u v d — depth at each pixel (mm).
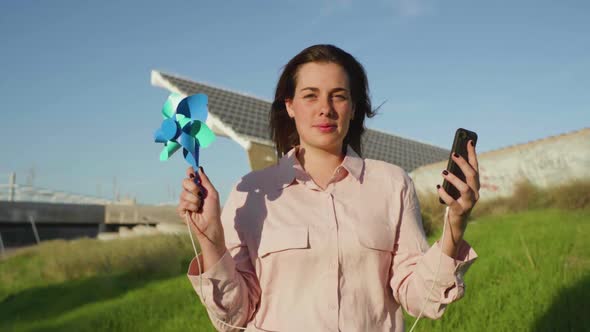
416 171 17188
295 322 1973
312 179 2168
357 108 2463
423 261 1960
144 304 6867
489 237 7559
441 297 1962
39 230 24000
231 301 1991
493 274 5359
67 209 23094
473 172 1815
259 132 16828
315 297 1980
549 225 7719
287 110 2408
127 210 24000
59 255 12453
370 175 2176
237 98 19062
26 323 7629
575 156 13273
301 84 2180
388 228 2082
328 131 2143
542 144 14008
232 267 1982
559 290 4402
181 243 11703
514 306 4328
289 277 2010
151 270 10367
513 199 11938
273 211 2107
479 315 4285
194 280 1972
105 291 9062
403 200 2150
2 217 21953
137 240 12867
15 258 13961
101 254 11656
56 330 6609
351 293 1988
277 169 2195
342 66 2170
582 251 5727
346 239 2000
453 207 1833
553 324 3881
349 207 2074
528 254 5488
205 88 18516
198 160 1892
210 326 5375
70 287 9914
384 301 2053
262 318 2055
